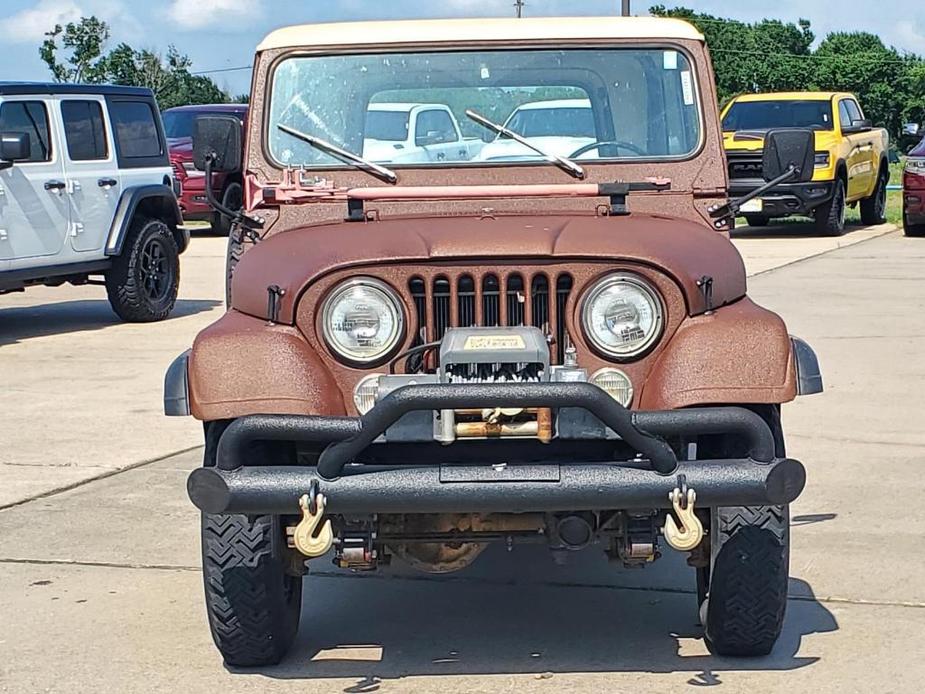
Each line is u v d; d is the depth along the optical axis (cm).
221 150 533
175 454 802
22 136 1201
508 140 534
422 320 436
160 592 561
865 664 468
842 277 1569
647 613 529
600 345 429
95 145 1315
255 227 517
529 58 539
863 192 2225
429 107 538
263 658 469
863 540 609
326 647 497
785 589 449
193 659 486
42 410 927
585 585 565
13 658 489
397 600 550
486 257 432
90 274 1332
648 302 430
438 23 547
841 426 833
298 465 429
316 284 432
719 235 475
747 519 441
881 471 727
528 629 513
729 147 2042
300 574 466
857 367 1020
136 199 1338
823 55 6806
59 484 734
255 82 544
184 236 1429
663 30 541
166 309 1386
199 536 639
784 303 1355
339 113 540
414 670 473
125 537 638
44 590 565
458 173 528
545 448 423
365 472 399
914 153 2075
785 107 2142
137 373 1069
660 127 536
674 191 522
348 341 430
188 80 4891
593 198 512
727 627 458
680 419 396
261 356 425
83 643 504
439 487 396
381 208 511
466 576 579
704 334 424
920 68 6462
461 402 387
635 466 400
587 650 489
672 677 461
